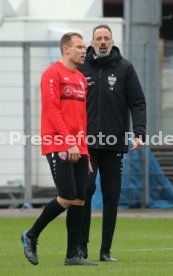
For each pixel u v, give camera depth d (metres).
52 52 50.03
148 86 51.44
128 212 49.66
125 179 51.44
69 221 26.23
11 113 50.25
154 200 52.12
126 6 53.94
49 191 51.16
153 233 38.97
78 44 25.94
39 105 50.75
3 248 32.44
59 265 26.53
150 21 54.09
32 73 50.59
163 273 24.25
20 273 24.12
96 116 28.50
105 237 28.39
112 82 28.58
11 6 52.44
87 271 24.58
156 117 51.97
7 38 51.38
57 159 25.53
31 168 50.38
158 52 51.94
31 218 45.41
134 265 26.62
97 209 50.09
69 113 25.89
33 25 51.59
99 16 55.19
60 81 25.78
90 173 28.12
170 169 53.06
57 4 54.81
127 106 28.92
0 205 51.38
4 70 50.06
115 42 52.16
